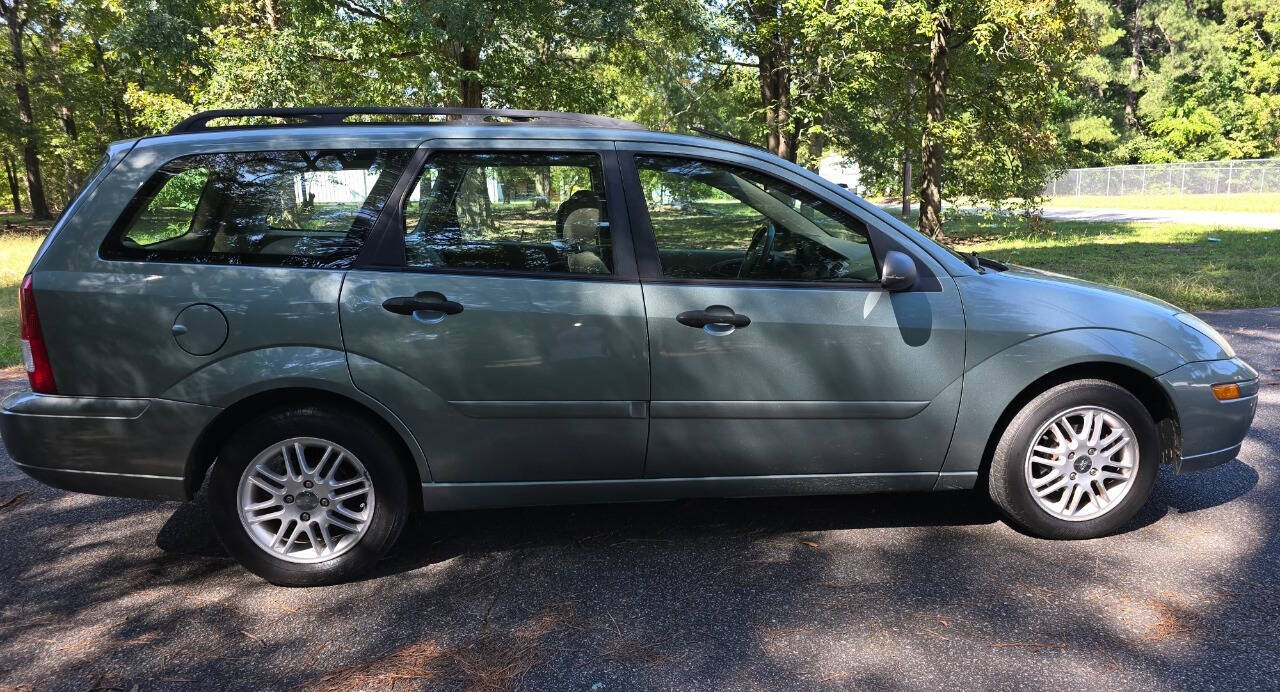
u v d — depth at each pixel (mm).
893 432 3150
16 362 7199
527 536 3395
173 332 2789
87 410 2816
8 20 29625
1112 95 50406
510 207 3002
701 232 3084
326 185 2934
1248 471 4039
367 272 2891
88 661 2502
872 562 3115
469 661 2482
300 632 2666
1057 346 3137
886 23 15172
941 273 3164
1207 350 3303
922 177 18328
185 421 2822
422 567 3127
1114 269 11672
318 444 2918
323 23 14023
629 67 19000
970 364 3125
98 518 3674
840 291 3086
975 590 2881
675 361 2990
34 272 2824
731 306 3010
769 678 2369
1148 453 3234
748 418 3068
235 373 2807
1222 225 21141
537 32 15227
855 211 3172
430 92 15023
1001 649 2502
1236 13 41438
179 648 2574
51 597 2924
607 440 3033
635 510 3660
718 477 3139
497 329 2906
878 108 19719
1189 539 3279
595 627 2668
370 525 2975
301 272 2865
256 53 13523
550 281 2967
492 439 2977
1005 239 19719
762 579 2986
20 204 51531
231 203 2902
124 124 33906
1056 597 2820
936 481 3246
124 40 13383
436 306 2877
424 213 2965
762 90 20656
